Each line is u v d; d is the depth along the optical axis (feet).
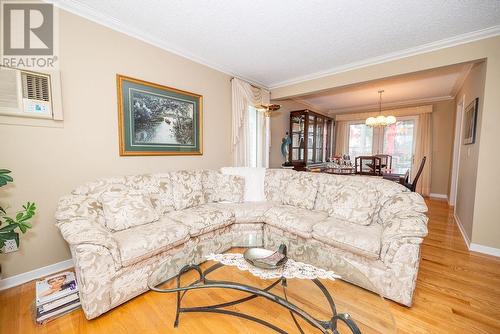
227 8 6.57
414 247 4.98
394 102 18.57
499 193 7.66
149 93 8.36
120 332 4.38
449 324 4.65
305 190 8.63
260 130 13.55
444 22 7.20
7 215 5.66
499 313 4.96
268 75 12.23
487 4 6.29
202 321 4.63
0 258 5.66
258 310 4.91
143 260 5.35
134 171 8.14
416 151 18.03
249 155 12.76
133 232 5.73
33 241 6.11
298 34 7.99
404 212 5.86
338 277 4.46
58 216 5.22
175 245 6.03
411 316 4.85
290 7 6.50
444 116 16.97
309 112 16.29
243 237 6.57
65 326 4.53
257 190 9.62
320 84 11.93
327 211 8.02
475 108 8.92
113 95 7.43
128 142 7.86
